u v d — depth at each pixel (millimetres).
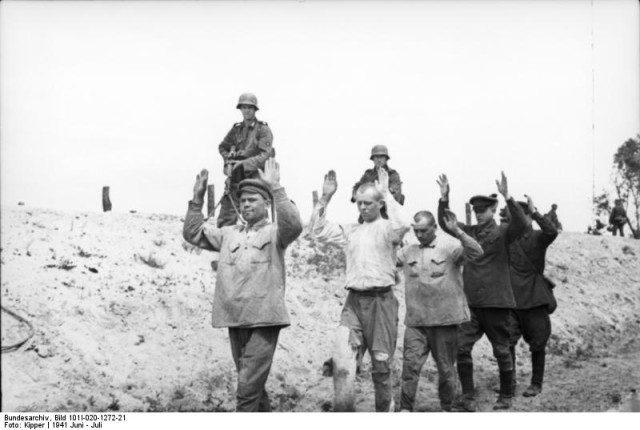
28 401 8125
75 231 11578
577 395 9906
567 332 13125
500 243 8938
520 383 10547
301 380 9820
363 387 9891
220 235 7848
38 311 9227
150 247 11664
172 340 9656
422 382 10250
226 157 10211
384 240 7641
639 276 16766
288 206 7285
